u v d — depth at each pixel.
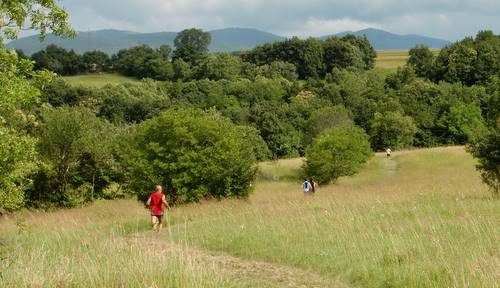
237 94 103.31
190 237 14.78
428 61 138.12
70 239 13.34
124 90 95.81
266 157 74.94
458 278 7.96
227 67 124.69
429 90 104.44
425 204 17.61
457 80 122.88
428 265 8.91
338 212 15.80
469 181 29.80
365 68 152.12
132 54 145.38
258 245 12.60
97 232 14.40
